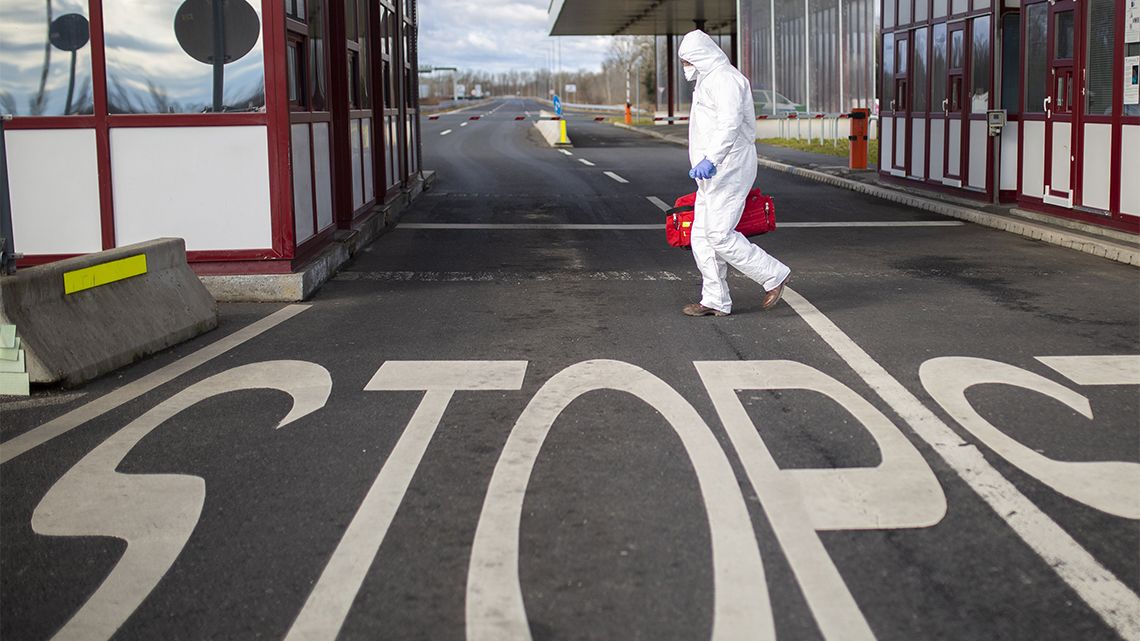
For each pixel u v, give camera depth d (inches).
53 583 146.3
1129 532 157.6
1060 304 327.9
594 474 182.1
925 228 525.3
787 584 141.6
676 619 132.5
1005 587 140.6
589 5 1699.1
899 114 694.5
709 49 299.6
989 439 198.8
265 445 201.5
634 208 626.8
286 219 351.6
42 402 234.8
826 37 1163.9
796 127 1273.4
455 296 354.0
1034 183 523.2
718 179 300.4
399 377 248.1
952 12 604.7
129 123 345.4
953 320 304.8
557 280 383.6
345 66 451.5
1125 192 439.2
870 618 132.6
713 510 166.1
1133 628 129.9
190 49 344.2
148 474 187.5
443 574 145.9
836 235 501.4
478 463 188.9
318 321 316.2
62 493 179.5
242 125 347.3
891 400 224.2
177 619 135.4
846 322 302.8
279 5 343.0
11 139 346.0
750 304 332.8
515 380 243.4
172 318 289.4
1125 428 205.0
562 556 150.8
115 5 341.7
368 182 520.7
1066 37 483.8
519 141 1425.9
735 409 218.4
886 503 168.6
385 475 183.9
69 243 350.6
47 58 343.6
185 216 350.3
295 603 138.8
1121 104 439.2
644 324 303.3
